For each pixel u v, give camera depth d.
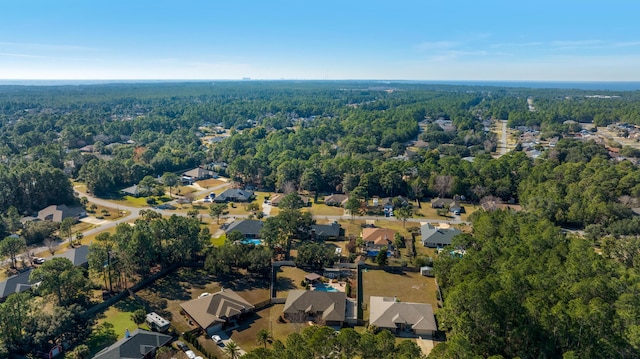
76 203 159.50
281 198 165.25
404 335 82.62
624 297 71.00
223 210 156.12
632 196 149.50
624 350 61.28
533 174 173.25
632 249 105.50
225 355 75.00
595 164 177.88
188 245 108.19
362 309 92.25
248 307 88.31
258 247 110.00
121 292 94.31
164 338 76.44
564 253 94.81
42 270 83.19
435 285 103.81
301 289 100.44
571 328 63.72
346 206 147.25
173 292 96.88
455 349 59.06
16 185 146.62
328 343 59.38
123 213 151.00
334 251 113.12
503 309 68.12
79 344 76.50
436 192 175.75
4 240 104.56
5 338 70.69
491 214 126.25
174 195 175.75
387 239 125.19
